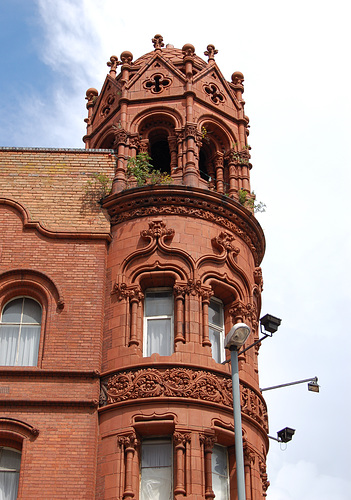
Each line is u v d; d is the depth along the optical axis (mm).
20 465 20938
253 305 25016
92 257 24250
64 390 21750
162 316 23516
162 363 21766
